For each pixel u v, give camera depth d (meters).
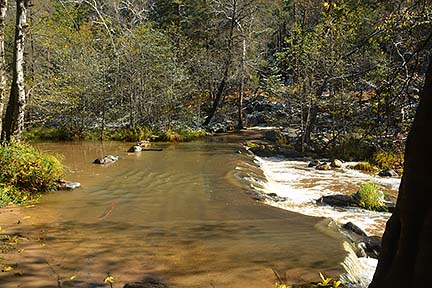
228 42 26.67
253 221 7.40
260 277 4.85
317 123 19.47
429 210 2.09
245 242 6.14
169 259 5.38
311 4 19.75
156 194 9.33
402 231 2.21
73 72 19.53
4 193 7.84
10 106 10.30
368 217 8.77
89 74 19.67
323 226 7.13
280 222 7.39
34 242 5.82
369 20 4.32
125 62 20.58
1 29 8.37
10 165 8.43
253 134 22.95
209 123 25.89
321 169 14.07
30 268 4.90
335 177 12.80
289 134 21.02
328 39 14.61
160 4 34.34
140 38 21.41
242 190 9.95
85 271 4.90
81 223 6.90
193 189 9.90
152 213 7.77
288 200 9.91
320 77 16.42
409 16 3.90
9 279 4.57
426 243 2.07
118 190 9.61
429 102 2.12
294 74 18.50
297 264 5.28
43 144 17.69
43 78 18.58
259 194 9.87
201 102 28.00
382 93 4.31
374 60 6.70
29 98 16.41
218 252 5.68
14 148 8.84
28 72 19.05
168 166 12.87
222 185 10.38
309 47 16.36
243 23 27.25
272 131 21.47
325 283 4.51
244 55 26.20
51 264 5.07
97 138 19.56
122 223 7.02
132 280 4.70
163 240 6.16
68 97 18.47
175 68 21.61
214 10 27.44
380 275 2.36
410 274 2.14
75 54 20.53
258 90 32.66
